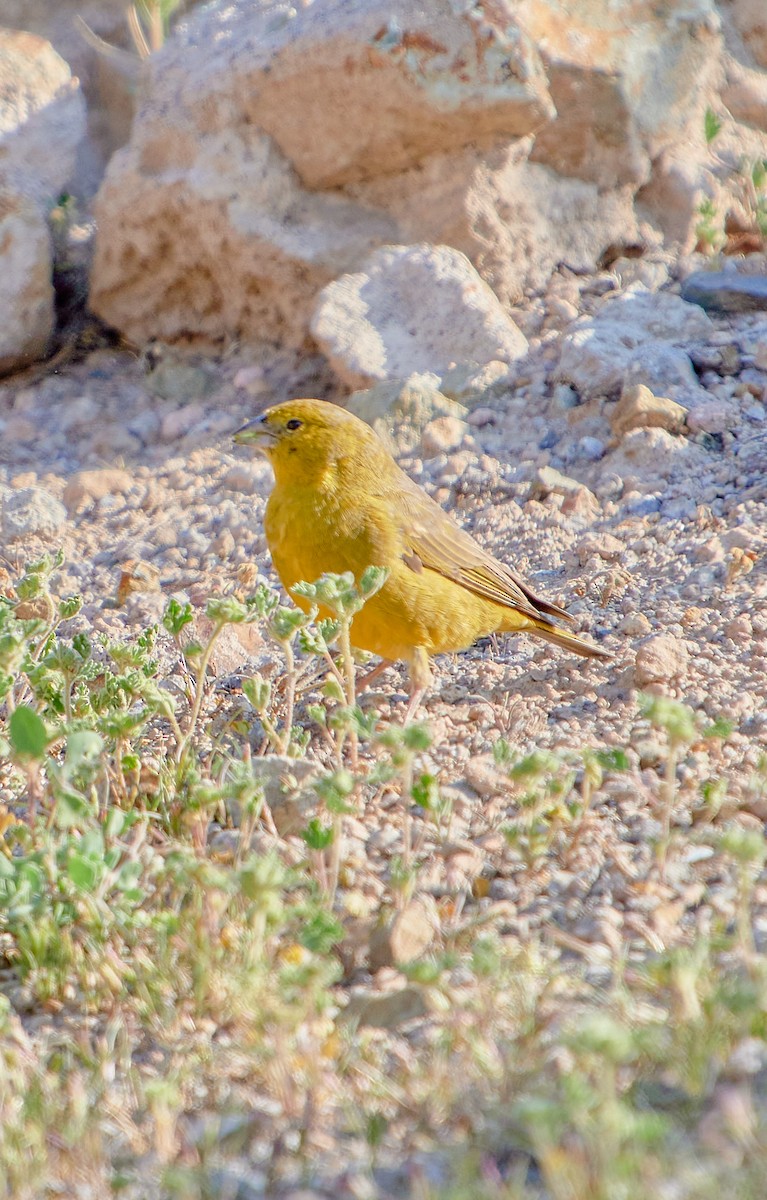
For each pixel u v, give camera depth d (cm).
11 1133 573
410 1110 579
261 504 1413
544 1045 608
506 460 1409
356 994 672
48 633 1002
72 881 677
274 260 1576
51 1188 552
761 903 727
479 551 1073
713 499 1299
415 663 1048
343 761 955
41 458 1554
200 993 672
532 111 1516
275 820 839
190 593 1276
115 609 1264
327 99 1530
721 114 1778
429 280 1530
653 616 1125
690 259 1669
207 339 1675
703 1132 526
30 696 1021
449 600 1038
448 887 778
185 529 1383
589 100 1583
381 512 1023
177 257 1642
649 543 1245
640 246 1664
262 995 648
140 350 1694
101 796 866
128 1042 660
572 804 855
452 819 850
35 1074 628
